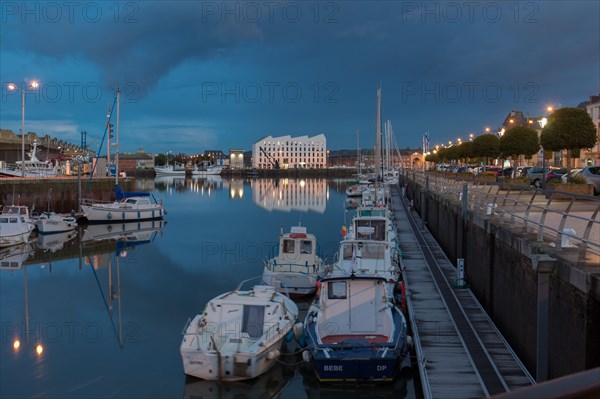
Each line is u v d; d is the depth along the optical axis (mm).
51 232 42969
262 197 87125
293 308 17219
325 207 67812
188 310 20922
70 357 16016
